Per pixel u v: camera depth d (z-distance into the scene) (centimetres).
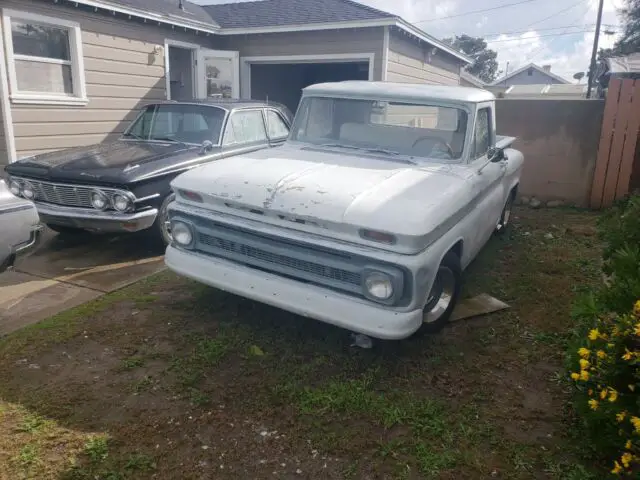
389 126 474
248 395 326
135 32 1088
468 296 486
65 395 319
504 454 281
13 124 877
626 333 253
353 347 386
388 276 320
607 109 817
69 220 549
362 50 1177
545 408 322
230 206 379
